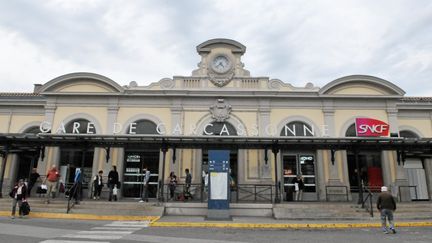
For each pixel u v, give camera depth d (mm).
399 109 22016
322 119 20953
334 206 15555
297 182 19188
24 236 9312
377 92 21141
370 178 20406
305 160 20562
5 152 17562
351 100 21188
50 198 17422
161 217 14320
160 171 20062
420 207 15984
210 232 11055
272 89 21344
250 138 16781
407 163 21562
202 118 20922
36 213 14281
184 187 18703
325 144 17141
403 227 12875
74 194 16172
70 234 9844
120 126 20703
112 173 17812
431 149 17891
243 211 15445
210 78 21453
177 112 20938
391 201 11531
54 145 18281
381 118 20969
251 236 10281
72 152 20812
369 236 10555
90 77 21094
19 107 22109
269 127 20609
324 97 20969
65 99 21250
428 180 21172
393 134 20562
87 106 21156
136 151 20781
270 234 10812
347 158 20672
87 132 20703
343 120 20953
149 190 20203
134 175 20469
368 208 15453
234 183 19891
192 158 20047
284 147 18234
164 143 17156
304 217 14516
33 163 21109
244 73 21781
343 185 19641
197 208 15406
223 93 21047
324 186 19750
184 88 21328
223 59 21922
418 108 21953
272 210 15305
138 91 21047
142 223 12859
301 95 20984
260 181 19641
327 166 20094
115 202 15914
